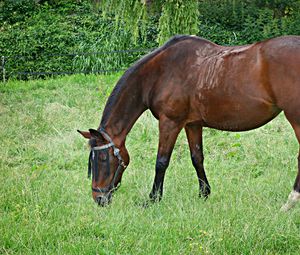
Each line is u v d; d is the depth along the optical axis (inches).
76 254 193.5
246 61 215.0
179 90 231.8
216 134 350.6
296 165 288.4
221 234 198.2
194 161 248.5
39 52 667.4
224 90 219.3
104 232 210.5
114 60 633.0
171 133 238.4
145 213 229.3
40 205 240.8
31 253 195.2
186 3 530.6
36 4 789.9
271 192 248.5
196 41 233.1
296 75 205.9
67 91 490.3
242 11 747.4
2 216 230.8
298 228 207.3
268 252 189.9
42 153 330.3
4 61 618.5
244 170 287.3
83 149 337.7
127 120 242.4
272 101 213.5
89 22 721.0
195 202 237.3
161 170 242.5
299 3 775.7
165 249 192.4
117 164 239.9
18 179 276.8
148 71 239.1
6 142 351.3
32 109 430.9
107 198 237.6
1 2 781.3
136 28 554.3
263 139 331.3
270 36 708.7
